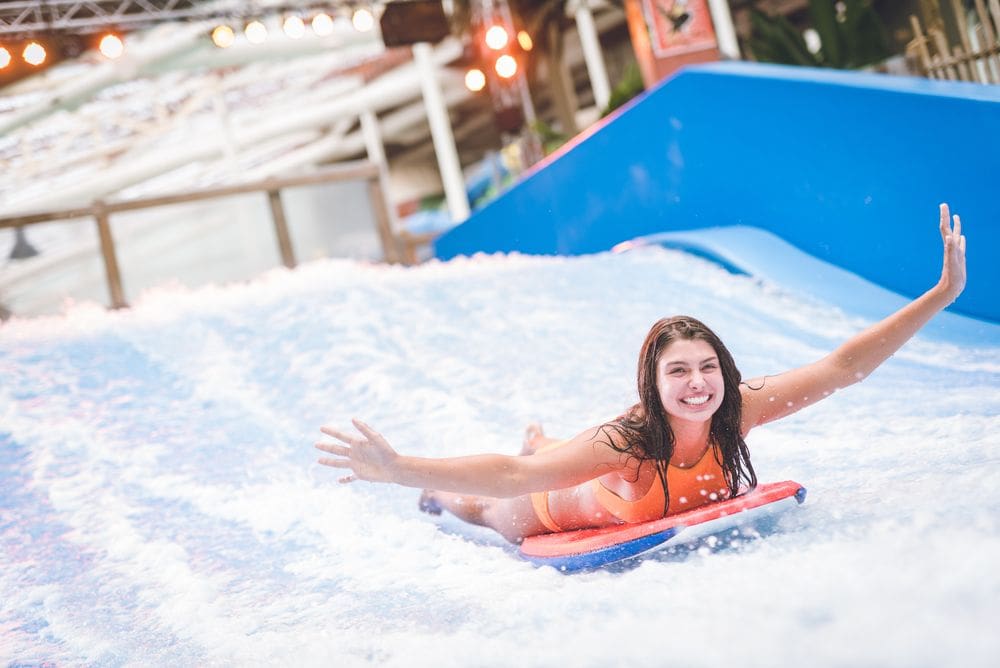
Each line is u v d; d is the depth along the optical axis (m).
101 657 2.03
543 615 1.74
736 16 14.29
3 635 2.24
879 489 2.13
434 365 4.20
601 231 7.05
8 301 8.43
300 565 2.50
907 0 10.99
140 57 14.98
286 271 5.82
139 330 4.75
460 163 23.20
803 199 5.00
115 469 3.29
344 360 4.23
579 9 14.28
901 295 4.38
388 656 1.66
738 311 4.57
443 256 9.95
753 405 2.30
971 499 1.80
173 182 21.22
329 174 9.84
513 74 11.65
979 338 3.71
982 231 3.92
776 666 1.26
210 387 4.06
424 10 11.30
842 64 8.83
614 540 2.08
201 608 2.26
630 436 2.20
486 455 2.08
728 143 5.54
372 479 2.00
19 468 3.32
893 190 4.37
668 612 1.58
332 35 15.78
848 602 1.42
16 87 14.96
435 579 2.26
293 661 1.75
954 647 1.21
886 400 3.11
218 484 3.15
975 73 5.59
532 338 4.52
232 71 17.89
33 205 19.78
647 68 8.42
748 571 1.72
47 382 4.09
